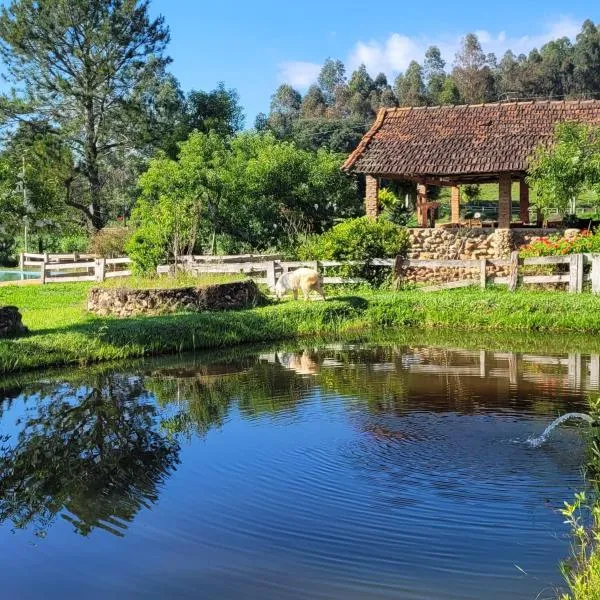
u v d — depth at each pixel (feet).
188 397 37.14
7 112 119.03
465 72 367.86
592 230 71.31
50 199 119.24
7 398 37.70
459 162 73.72
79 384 40.73
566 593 17.13
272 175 95.25
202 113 142.20
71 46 117.08
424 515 21.66
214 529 21.24
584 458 25.84
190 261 72.84
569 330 55.36
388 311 61.05
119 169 132.05
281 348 51.75
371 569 18.58
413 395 35.88
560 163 66.54
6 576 18.99
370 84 415.23
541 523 20.85
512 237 71.92
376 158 77.05
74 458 28.04
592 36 375.04
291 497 23.34
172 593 17.81
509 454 26.50
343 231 71.15
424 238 73.87
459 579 17.98
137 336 49.85
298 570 18.67
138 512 22.68
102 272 81.97
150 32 120.16
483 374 40.47
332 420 31.81
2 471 26.84
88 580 18.62
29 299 70.49
